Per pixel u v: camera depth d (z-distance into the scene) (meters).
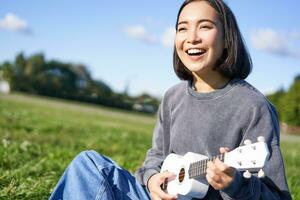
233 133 3.41
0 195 4.79
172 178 3.61
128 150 10.86
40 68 106.69
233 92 3.46
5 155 6.73
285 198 3.14
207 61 3.53
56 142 10.93
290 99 70.19
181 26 3.63
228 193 2.98
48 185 5.34
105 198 3.31
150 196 3.63
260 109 3.32
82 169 3.38
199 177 3.39
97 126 20.09
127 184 3.47
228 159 2.97
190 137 3.59
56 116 25.05
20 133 12.31
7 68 103.25
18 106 31.72
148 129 26.36
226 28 3.54
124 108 91.62
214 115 3.49
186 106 3.67
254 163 2.77
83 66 111.06
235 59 3.51
